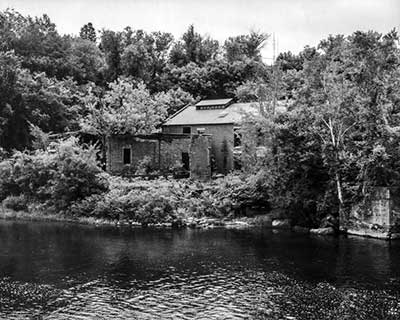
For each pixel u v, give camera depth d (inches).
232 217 2084.2
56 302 1018.7
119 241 1646.2
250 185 2091.5
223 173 2532.0
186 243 1619.1
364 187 1758.1
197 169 2338.8
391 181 1722.4
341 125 1847.9
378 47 1784.0
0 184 2402.8
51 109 3255.4
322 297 1056.8
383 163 1696.6
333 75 1889.8
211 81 3841.0
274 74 2226.9
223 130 2544.3
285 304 1013.2
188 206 2073.1
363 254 1455.5
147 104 2827.3
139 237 1722.4
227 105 2768.2
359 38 1802.4
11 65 3159.5
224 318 931.3
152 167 2476.6
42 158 2329.0
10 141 3085.6
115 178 2325.3
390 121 1804.9
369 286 1134.4
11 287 1119.0
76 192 2202.3
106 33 4072.3
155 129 2765.7
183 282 1167.6
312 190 1914.4
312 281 1175.0
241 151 2353.6
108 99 2844.5
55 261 1360.7
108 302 1021.2
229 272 1256.2
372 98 1780.3
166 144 2497.5
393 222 1699.1
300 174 1932.8
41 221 2090.3
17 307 986.7
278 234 1802.4
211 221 2003.0
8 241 1635.1
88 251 1487.5
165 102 3191.4
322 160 1887.3
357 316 948.6
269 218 2025.1
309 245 1590.8
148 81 3833.7
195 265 1326.3
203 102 2854.3
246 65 3878.0
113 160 2493.8
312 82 1909.4
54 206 2213.3
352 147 1883.6
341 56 1993.1
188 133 2635.3
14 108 3078.2
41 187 2279.8
